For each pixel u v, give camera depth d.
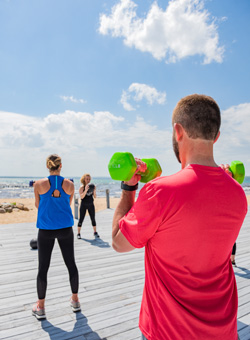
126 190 1.03
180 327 0.83
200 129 0.90
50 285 3.62
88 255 5.03
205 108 0.91
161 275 0.88
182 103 0.96
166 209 0.82
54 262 4.57
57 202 2.72
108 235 6.68
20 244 5.75
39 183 2.70
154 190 0.84
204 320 0.83
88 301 3.16
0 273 4.07
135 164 0.96
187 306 0.84
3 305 3.06
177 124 0.96
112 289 3.50
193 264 0.85
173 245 0.84
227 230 0.88
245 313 2.89
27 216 13.95
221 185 0.89
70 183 2.88
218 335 0.84
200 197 0.83
